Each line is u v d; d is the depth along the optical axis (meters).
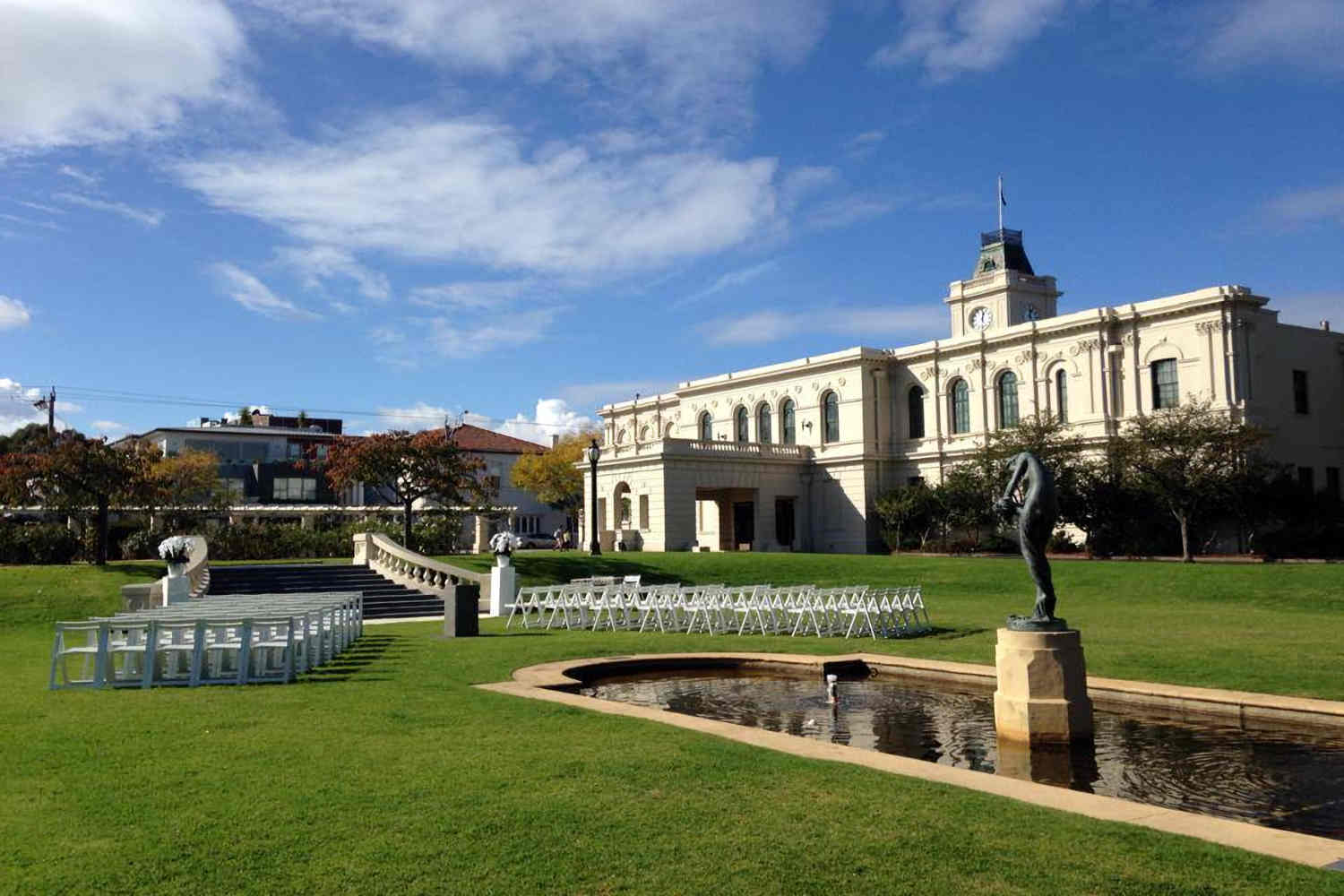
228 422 106.56
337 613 20.31
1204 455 42.97
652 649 20.59
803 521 65.81
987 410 59.22
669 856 6.72
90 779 8.81
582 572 40.84
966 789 8.52
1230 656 18.39
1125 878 6.28
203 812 7.73
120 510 43.34
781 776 8.95
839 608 23.98
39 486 36.00
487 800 8.06
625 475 63.09
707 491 66.75
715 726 11.52
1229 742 12.17
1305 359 51.81
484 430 104.31
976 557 48.34
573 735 10.88
